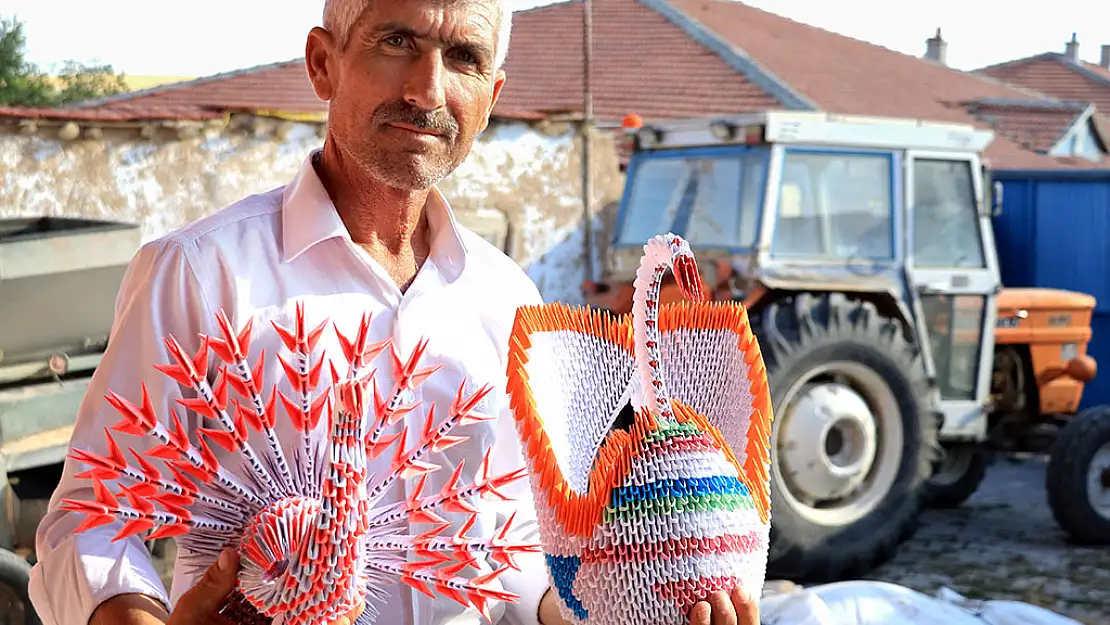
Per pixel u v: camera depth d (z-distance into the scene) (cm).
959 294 567
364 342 108
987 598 479
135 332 125
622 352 126
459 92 127
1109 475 569
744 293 510
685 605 106
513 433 146
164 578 318
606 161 898
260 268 131
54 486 371
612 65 1484
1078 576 513
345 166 138
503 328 149
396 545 111
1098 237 786
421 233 148
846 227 536
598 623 109
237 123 717
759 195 520
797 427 486
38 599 123
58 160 655
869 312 509
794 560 485
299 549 97
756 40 1659
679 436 112
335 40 129
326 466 103
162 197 692
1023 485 721
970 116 1680
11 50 2197
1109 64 2762
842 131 529
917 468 514
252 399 104
